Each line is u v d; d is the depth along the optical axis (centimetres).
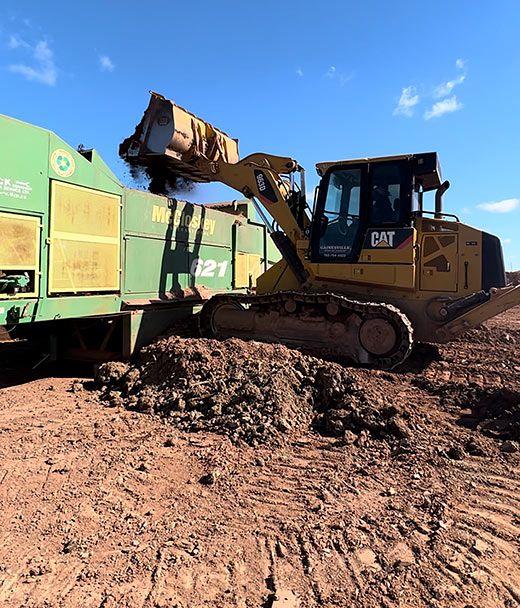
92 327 768
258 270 1171
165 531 304
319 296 690
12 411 544
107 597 242
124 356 711
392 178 709
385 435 456
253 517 321
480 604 237
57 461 407
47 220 566
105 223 664
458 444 434
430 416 494
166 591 247
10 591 247
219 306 775
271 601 239
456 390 551
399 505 335
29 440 454
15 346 977
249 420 475
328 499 343
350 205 734
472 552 279
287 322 729
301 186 834
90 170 634
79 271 618
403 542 289
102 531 304
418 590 247
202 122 852
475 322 678
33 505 335
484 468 392
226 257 1017
